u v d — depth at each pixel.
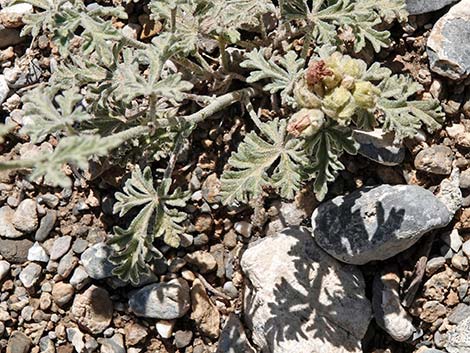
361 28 0.39
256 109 0.42
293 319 0.40
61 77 0.38
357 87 0.34
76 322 0.42
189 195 0.39
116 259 0.38
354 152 0.36
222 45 0.40
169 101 0.42
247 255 0.40
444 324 0.41
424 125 0.41
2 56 0.44
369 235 0.39
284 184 0.37
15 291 0.42
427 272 0.41
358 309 0.40
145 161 0.42
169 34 0.37
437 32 0.41
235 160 0.37
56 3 0.38
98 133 0.39
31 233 0.42
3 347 0.42
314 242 0.41
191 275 0.41
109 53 0.37
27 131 0.33
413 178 0.41
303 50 0.40
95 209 0.42
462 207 0.41
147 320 0.41
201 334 0.41
